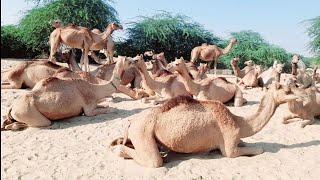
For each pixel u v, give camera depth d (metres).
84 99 4.80
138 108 5.43
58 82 4.64
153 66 7.22
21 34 19.70
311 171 3.00
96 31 10.84
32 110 4.38
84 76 5.50
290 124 4.50
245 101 6.00
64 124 4.55
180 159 3.31
